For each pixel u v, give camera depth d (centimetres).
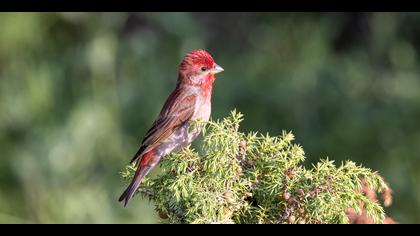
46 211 1488
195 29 1702
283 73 1634
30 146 1511
